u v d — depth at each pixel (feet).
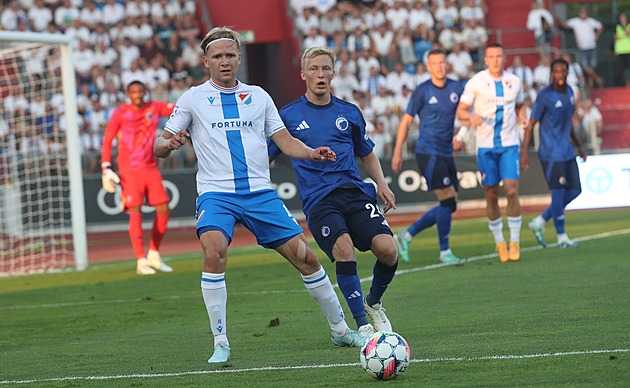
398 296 83.71
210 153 54.13
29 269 151.02
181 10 260.62
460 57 245.24
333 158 53.72
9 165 194.90
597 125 226.17
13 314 90.43
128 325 77.36
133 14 250.37
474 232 157.38
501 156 105.81
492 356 47.65
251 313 78.95
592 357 45.34
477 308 71.72
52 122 214.48
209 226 53.01
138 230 123.54
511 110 105.40
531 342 52.16
